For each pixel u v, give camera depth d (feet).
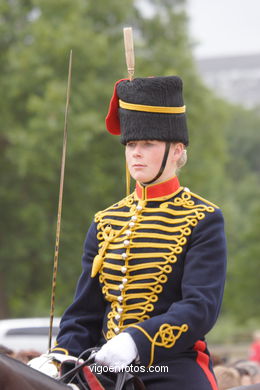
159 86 42.78
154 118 42.73
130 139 43.06
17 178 211.20
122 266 42.65
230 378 66.39
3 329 113.91
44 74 201.87
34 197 211.61
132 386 39.93
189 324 40.11
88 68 205.98
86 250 45.16
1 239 211.82
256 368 84.99
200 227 42.42
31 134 194.59
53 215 213.46
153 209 43.34
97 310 44.42
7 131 202.69
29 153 193.77
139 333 39.93
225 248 42.50
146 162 42.93
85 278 44.68
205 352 43.11
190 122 227.20
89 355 42.98
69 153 196.65
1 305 221.87
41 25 206.28
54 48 203.21
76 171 209.46
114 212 44.83
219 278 41.55
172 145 43.34
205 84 237.45
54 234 212.02
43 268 215.10
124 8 224.74
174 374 41.47
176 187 44.01
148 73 226.38
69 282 216.54
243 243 326.65
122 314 42.22
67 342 43.24
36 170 197.57
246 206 529.86
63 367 41.50
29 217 207.82
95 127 196.95
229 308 336.90
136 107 42.83
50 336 43.34
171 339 39.99
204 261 41.65
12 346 112.47
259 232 323.78
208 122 232.12
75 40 203.82
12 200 211.00
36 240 211.00
